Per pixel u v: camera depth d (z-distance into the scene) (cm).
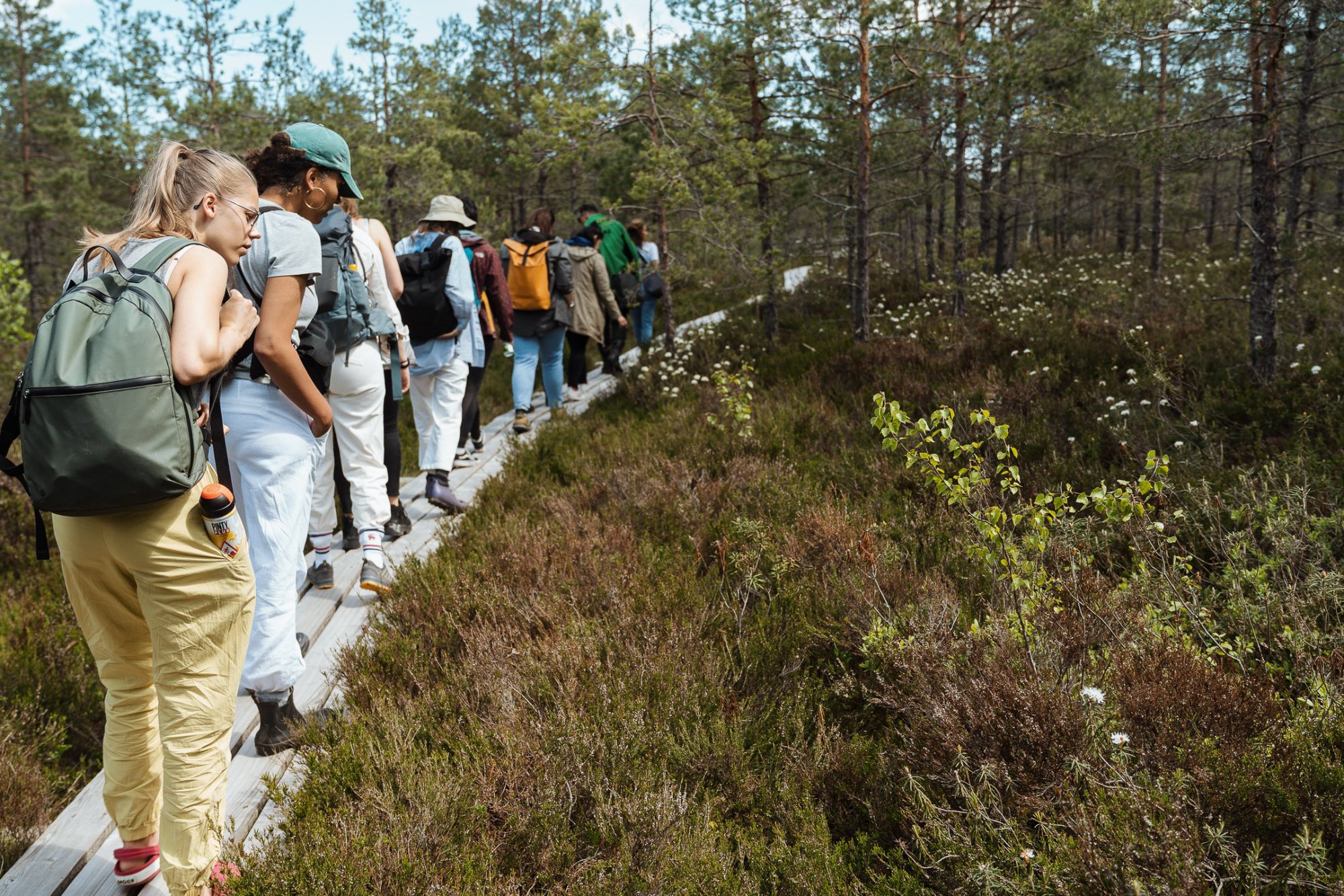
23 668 398
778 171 1156
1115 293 1145
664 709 298
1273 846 209
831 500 493
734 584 405
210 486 207
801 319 1207
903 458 551
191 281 202
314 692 347
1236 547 353
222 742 221
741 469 547
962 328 940
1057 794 240
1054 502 316
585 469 592
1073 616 321
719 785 274
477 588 389
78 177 2162
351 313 391
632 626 355
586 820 254
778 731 296
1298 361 622
